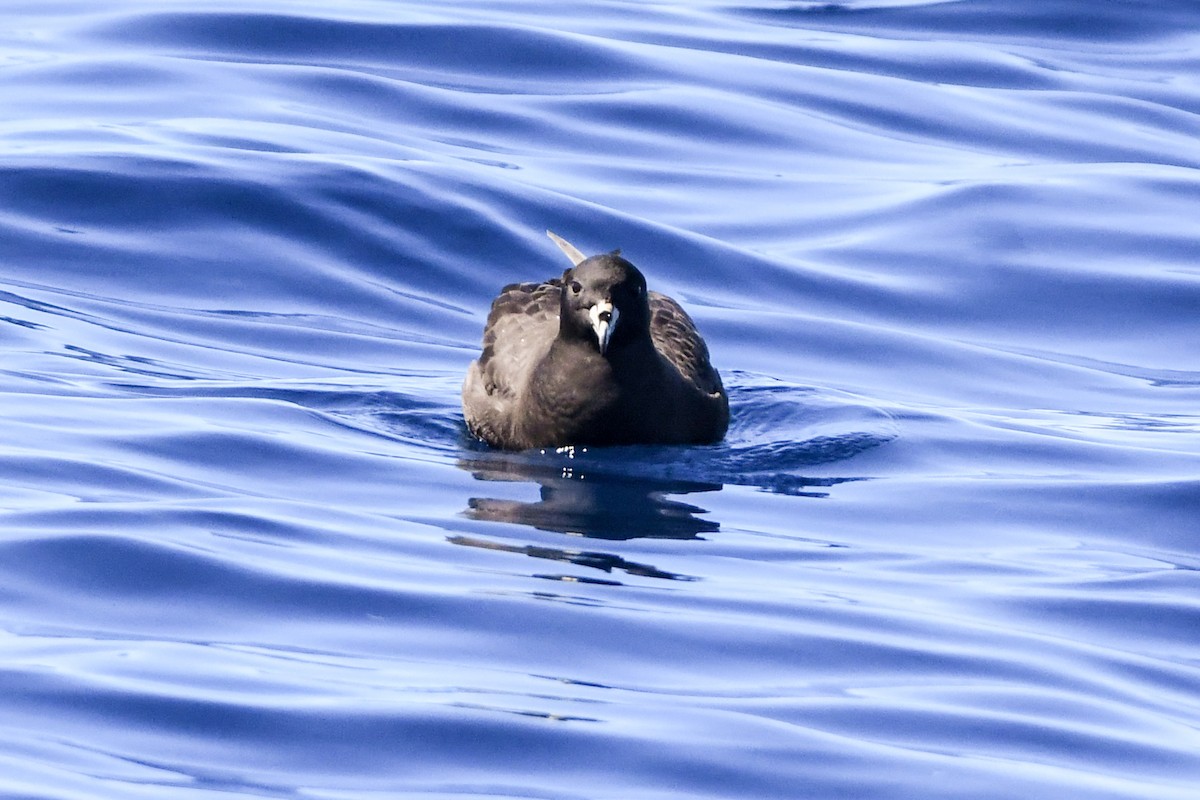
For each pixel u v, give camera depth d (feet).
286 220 75.51
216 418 56.75
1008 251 78.84
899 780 34.47
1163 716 38.22
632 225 78.28
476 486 52.60
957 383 67.51
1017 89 99.66
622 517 50.14
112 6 100.99
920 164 88.99
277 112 87.20
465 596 42.68
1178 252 79.36
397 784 33.60
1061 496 53.47
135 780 33.09
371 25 98.07
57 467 50.14
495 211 77.92
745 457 56.85
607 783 33.96
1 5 102.63
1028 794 34.19
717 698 37.76
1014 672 39.93
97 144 80.48
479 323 71.36
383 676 38.01
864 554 48.03
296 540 45.91
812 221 81.51
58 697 36.06
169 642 39.29
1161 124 95.86
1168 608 44.55
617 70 96.63
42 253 72.08
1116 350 71.97
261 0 101.91
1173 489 53.83
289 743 34.83
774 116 93.15
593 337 55.93
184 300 69.97
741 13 111.34
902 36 107.45
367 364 65.98
